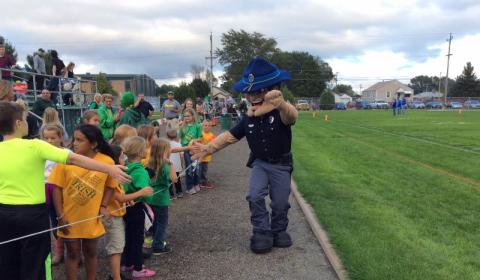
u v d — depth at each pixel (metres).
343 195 7.76
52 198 4.12
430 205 7.06
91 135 3.88
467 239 5.44
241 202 7.78
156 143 5.16
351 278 4.28
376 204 7.11
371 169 10.64
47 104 9.46
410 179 9.30
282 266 4.80
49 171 4.38
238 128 5.56
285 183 5.39
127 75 80.81
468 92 98.19
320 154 13.63
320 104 77.69
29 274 3.31
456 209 6.82
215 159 13.42
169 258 5.07
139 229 4.55
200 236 5.87
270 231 5.32
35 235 3.30
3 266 3.33
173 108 14.73
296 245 5.47
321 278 4.48
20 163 3.25
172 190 8.04
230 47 102.62
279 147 5.29
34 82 12.31
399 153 13.64
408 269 4.41
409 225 5.97
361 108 83.19
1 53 11.90
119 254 4.32
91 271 4.17
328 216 6.34
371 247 5.04
